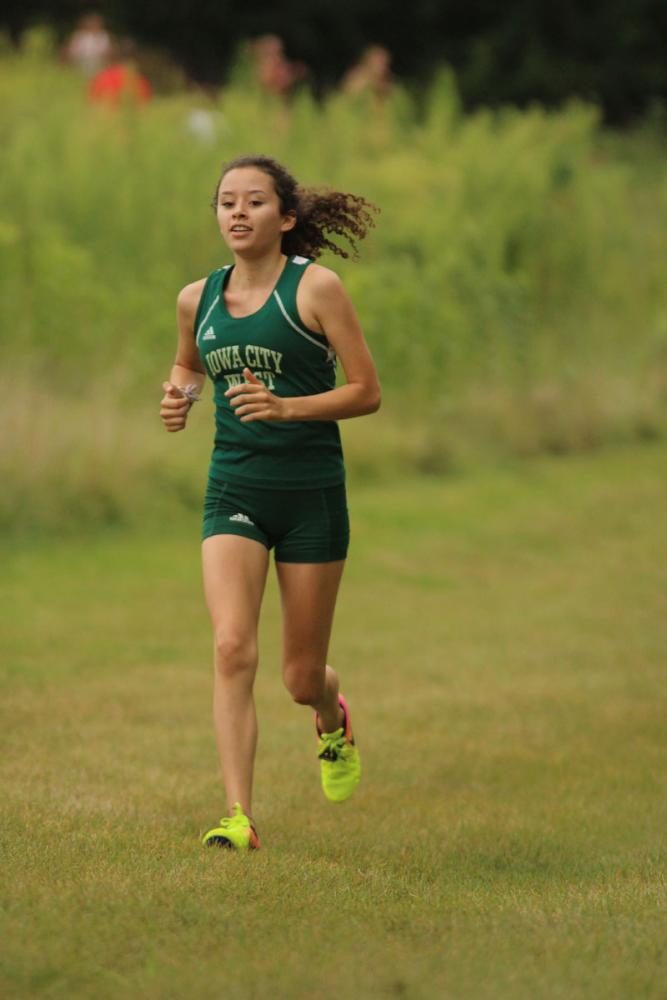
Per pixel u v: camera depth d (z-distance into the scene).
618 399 53.59
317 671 16.55
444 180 61.88
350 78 82.00
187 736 21.91
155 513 39.12
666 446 52.22
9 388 40.34
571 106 82.56
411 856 16.16
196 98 70.75
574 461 49.44
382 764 21.03
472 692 25.42
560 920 12.77
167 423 16.75
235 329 15.80
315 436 15.91
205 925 12.12
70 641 27.92
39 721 22.36
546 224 61.78
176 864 14.10
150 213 52.47
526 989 10.81
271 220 15.80
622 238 64.69
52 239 47.47
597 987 10.93
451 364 51.22
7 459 38.31
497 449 49.56
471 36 102.31
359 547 37.22
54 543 36.69
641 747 22.14
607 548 37.66
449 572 35.12
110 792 18.38
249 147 58.75
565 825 17.97
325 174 59.28
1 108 61.97
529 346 54.69
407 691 25.47
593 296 61.69
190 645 28.08
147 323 46.44
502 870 15.80
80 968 11.01
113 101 63.66
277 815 18.14
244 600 15.82
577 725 23.44
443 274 54.00
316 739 22.44
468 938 12.05
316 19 99.88
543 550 37.41
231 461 15.99
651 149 84.19
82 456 39.22
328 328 15.67
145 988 10.69
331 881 14.00
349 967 11.20
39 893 12.75
